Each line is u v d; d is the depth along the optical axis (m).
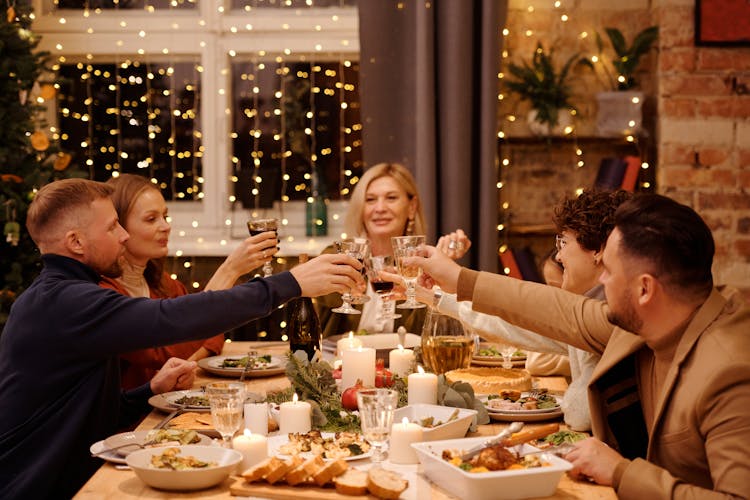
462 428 1.71
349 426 1.80
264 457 1.55
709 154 3.88
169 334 1.81
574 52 4.07
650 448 1.54
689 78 3.87
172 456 1.50
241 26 4.28
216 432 1.75
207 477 1.45
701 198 3.90
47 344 1.84
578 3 4.07
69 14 4.30
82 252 1.96
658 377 1.62
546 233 3.98
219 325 1.83
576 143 4.01
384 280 2.13
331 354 2.61
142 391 2.19
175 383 2.21
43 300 1.86
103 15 4.29
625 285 1.54
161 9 4.32
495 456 1.41
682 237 1.49
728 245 3.90
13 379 1.88
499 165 4.11
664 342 1.57
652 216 1.51
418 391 1.84
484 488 1.36
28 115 3.62
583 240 2.01
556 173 4.12
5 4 3.82
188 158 4.35
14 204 3.45
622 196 2.03
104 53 4.29
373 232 3.30
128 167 4.34
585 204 2.03
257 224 2.46
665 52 3.88
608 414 1.74
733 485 1.37
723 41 3.85
